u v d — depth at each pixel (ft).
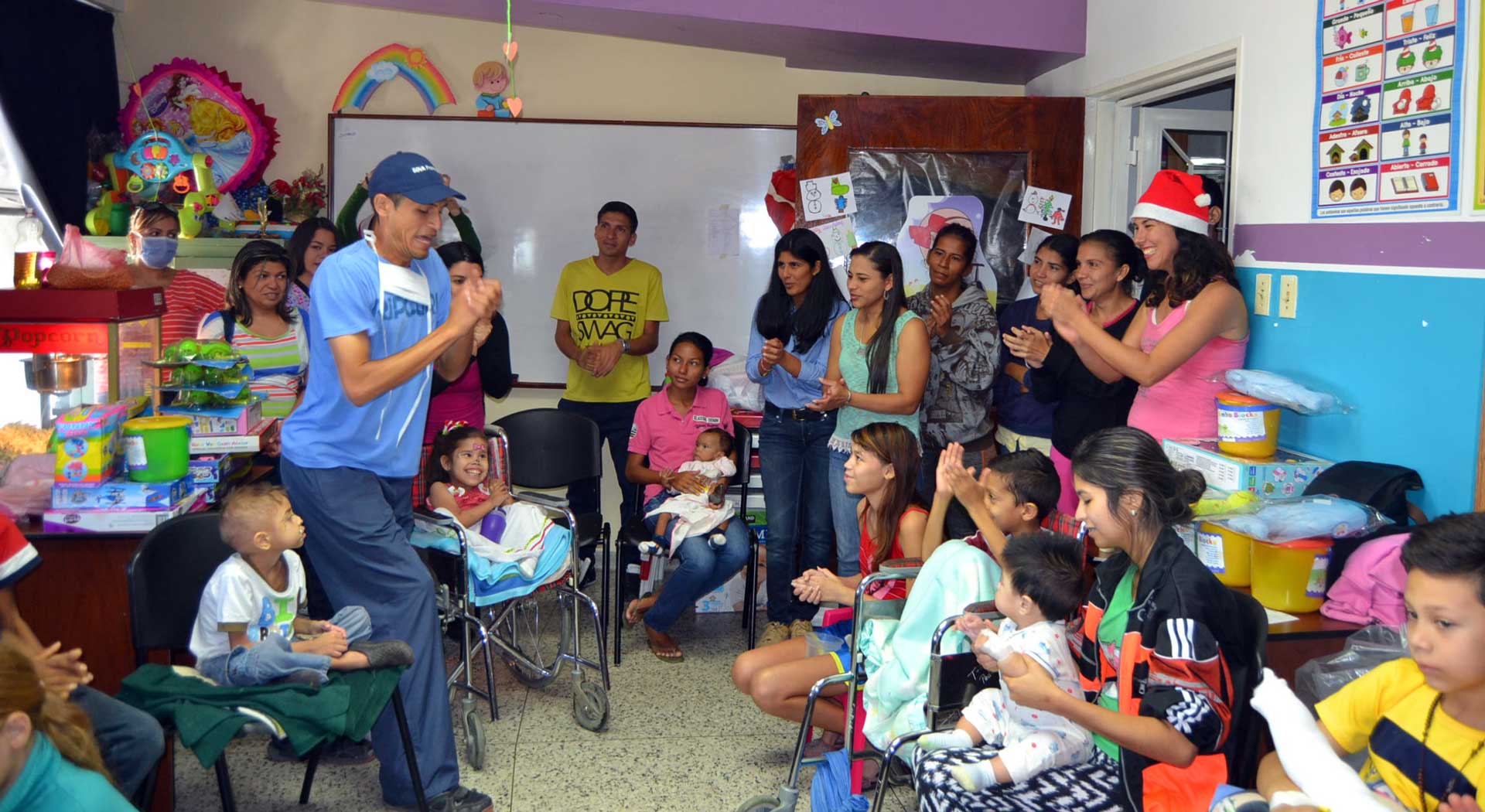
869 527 9.71
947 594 7.80
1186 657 5.73
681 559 12.53
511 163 16.57
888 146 14.88
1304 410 9.08
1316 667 6.72
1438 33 8.15
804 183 14.99
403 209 8.30
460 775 9.86
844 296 13.99
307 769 9.27
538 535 11.10
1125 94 13.84
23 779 5.62
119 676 8.84
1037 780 6.40
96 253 9.61
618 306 15.34
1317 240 9.62
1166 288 9.75
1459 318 8.02
